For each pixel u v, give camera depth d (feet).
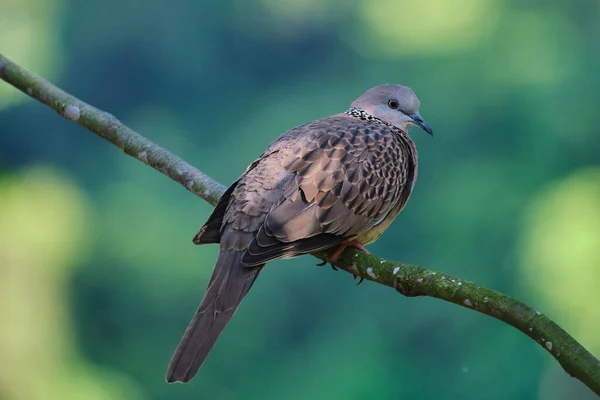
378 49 84.94
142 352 69.77
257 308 65.98
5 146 79.97
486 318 59.98
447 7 81.87
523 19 79.46
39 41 89.45
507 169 73.56
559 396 56.65
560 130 74.23
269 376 65.36
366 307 64.69
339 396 62.39
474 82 77.66
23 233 63.52
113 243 72.64
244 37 88.79
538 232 66.64
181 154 86.48
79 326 68.74
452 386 60.64
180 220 72.95
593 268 60.75
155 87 88.17
